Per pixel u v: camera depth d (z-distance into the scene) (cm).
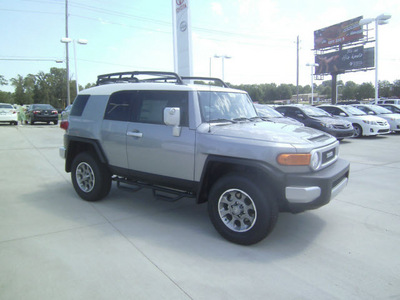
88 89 535
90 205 502
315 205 339
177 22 1186
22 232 393
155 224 425
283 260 329
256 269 310
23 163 845
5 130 1767
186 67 1164
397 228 414
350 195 558
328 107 1569
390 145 1192
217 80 514
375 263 323
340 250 352
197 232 399
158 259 328
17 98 8881
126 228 410
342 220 441
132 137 444
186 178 400
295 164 333
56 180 664
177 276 296
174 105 412
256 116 490
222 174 402
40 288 275
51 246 355
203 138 379
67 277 292
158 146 416
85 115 514
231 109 448
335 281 290
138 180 468
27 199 530
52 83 8300
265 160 335
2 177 687
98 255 335
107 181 505
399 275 301
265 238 381
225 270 308
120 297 263
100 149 488
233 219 368
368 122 1394
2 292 268
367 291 275
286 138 353
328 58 4234
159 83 440
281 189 337
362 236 389
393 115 1584
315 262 325
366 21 2180
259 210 342
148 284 283
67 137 536
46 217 446
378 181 655
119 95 476
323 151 365
